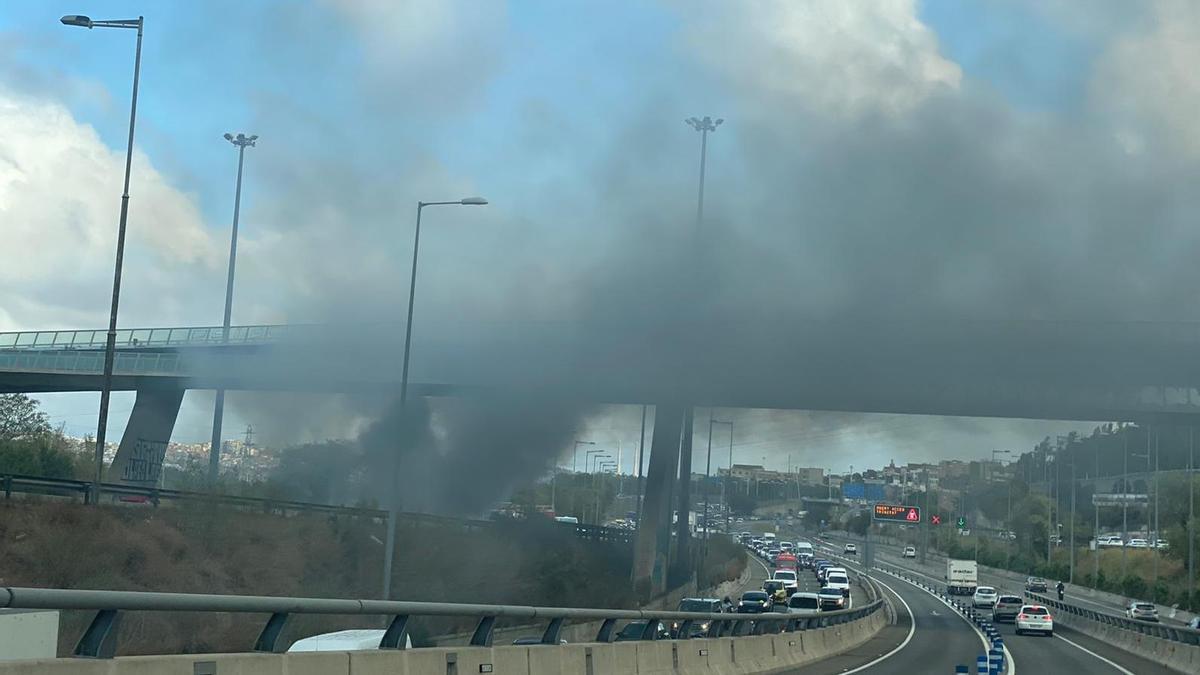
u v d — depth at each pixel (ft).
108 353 156.66
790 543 580.71
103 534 143.95
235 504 178.70
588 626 129.70
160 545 152.35
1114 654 155.12
